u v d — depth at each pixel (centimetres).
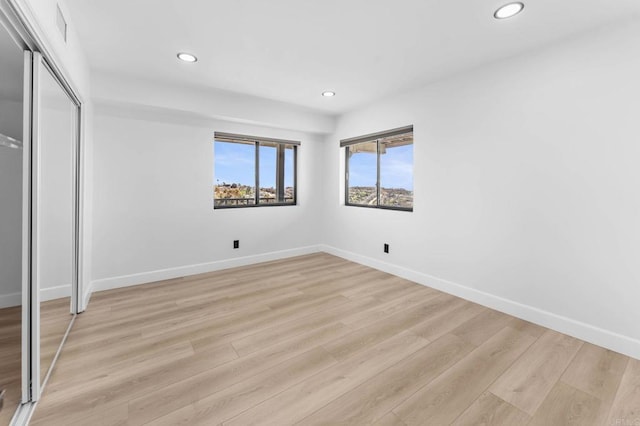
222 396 164
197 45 250
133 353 205
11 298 176
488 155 282
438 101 326
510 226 269
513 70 263
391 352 209
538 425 146
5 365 160
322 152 511
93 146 318
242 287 340
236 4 195
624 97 205
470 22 212
